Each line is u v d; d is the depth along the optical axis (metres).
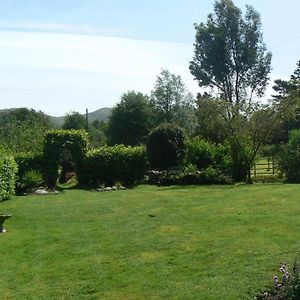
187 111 47.56
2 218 11.17
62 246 9.61
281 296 6.18
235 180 22.30
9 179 16.91
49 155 21.98
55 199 16.78
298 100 21.88
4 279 7.58
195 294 6.58
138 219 12.20
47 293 6.91
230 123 22.41
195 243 9.19
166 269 7.71
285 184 18.88
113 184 22.81
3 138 27.08
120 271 7.75
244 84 50.50
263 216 11.35
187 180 21.73
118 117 46.12
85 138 23.00
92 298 6.67
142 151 23.28
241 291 6.59
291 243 8.70
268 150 24.92
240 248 8.57
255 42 49.69
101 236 10.39
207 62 49.91
